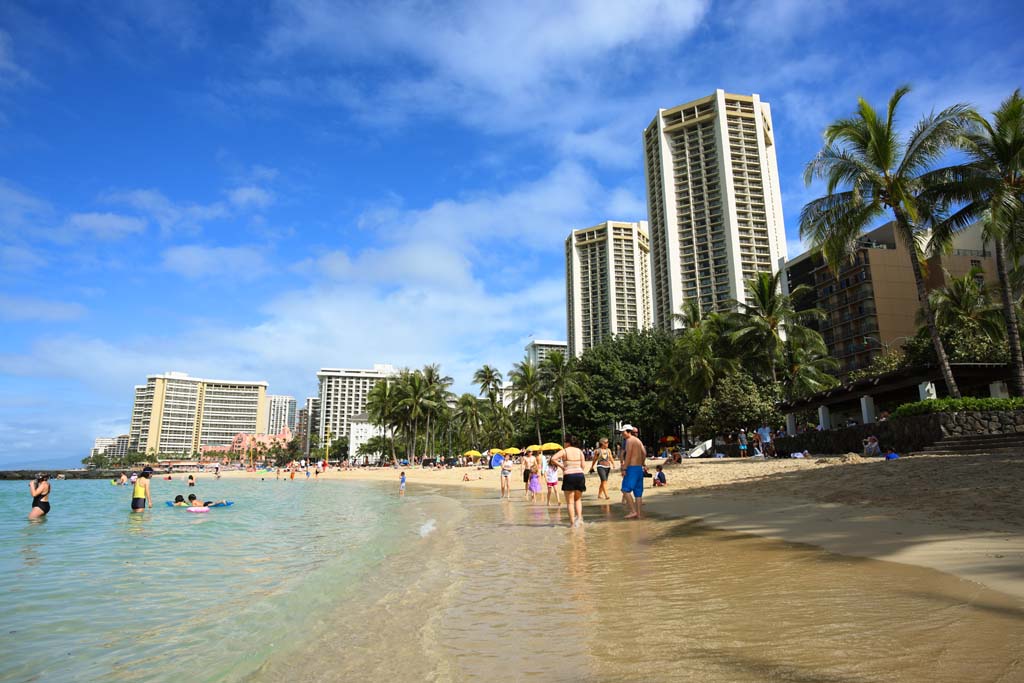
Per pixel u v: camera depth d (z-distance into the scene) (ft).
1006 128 69.15
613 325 524.11
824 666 11.14
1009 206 65.92
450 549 31.07
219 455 623.77
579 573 22.48
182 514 66.18
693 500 48.62
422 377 272.31
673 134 443.73
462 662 13.25
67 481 260.21
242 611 20.16
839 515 31.94
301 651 15.11
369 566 27.48
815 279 284.20
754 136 426.10
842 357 265.75
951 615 13.75
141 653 15.84
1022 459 41.47
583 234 553.64
